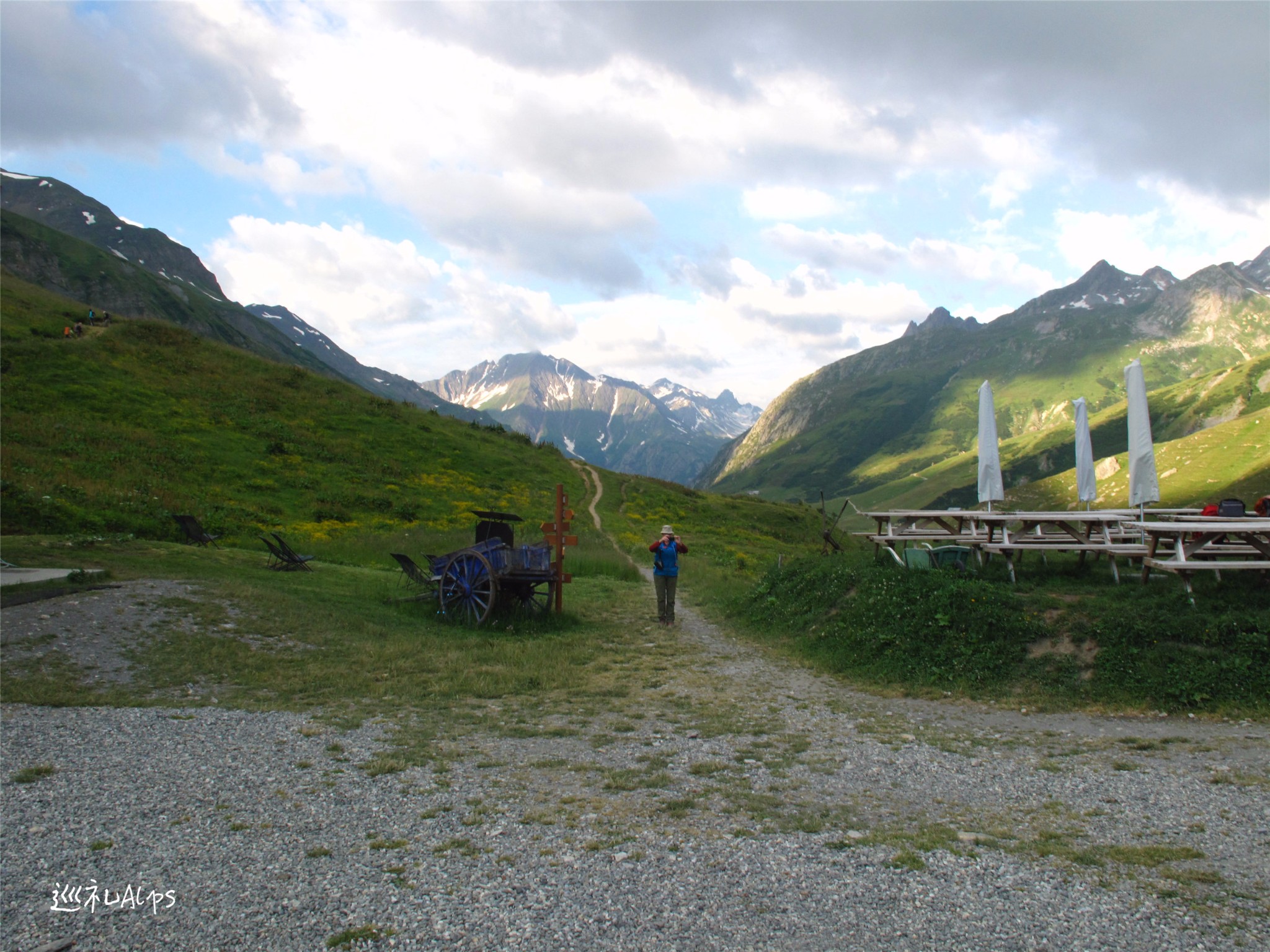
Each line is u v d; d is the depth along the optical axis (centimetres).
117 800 609
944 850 538
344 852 525
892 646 1172
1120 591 1145
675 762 758
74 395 3684
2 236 14350
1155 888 474
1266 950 399
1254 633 941
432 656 1252
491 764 737
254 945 404
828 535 2141
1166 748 774
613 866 507
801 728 891
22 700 875
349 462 4009
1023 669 1028
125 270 16200
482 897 461
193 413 3975
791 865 513
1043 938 417
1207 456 13688
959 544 1532
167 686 979
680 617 1803
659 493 5184
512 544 1872
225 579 1595
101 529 2289
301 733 819
